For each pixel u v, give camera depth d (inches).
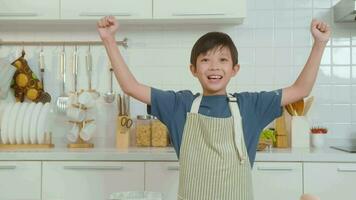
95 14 87.2
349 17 90.7
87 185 76.9
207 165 51.9
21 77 95.9
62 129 98.0
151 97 54.4
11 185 77.4
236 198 51.5
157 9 86.9
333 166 74.0
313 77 53.2
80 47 98.8
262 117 55.0
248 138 53.8
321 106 96.0
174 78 98.0
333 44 96.2
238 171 51.9
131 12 87.0
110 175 76.8
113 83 98.3
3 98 97.0
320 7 96.8
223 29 97.7
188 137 53.5
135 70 98.4
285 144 89.4
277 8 97.6
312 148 87.0
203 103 54.5
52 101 98.3
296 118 89.0
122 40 98.9
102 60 98.6
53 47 99.0
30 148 87.1
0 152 78.0
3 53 98.8
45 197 77.2
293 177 74.5
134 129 96.5
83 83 98.5
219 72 52.7
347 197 73.5
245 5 86.0
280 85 96.7
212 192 51.5
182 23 96.7
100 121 97.7
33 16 87.5
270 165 74.6
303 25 97.0
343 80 96.0
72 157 77.2
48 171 77.3
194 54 54.3
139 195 41.6
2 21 91.5
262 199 74.6
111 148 89.1
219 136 52.7
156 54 98.5
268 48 97.3
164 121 55.3
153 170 76.4
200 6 86.4
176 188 75.9
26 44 98.9
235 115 53.1
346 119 95.6
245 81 97.1
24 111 90.0
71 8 87.4
